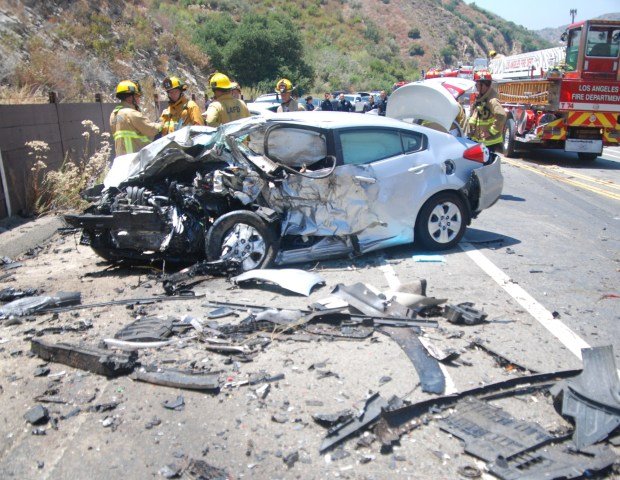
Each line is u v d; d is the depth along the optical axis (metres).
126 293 5.89
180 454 3.33
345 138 6.62
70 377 4.19
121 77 23.11
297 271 6.01
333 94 36.25
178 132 6.98
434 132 7.24
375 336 4.78
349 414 3.63
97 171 10.55
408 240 7.03
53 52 20.28
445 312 5.18
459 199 7.30
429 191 7.00
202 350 4.55
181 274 5.94
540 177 13.88
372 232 6.77
